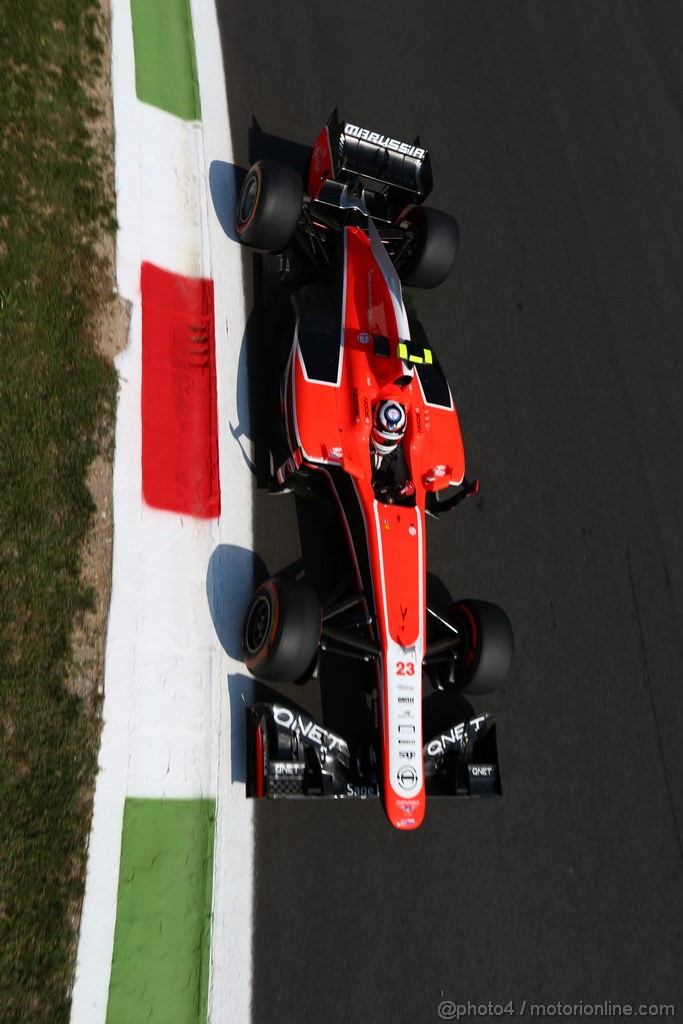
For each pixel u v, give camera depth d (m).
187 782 19.62
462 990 20.94
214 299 24.12
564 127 35.75
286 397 21.80
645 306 33.03
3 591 18.80
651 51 40.62
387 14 33.69
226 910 19.20
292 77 29.70
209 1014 18.34
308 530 23.11
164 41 26.94
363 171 24.00
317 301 23.72
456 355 28.64
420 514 20.81
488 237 31.47
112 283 22.66
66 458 20.36
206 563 21.52
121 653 19.72
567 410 29.52
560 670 25.62
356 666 22.44
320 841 20.66
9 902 17.14
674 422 31.22
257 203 23.47
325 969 19.72
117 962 17.77
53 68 24.00
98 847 18.27
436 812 22.28
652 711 26.23
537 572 26.58
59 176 22.88
